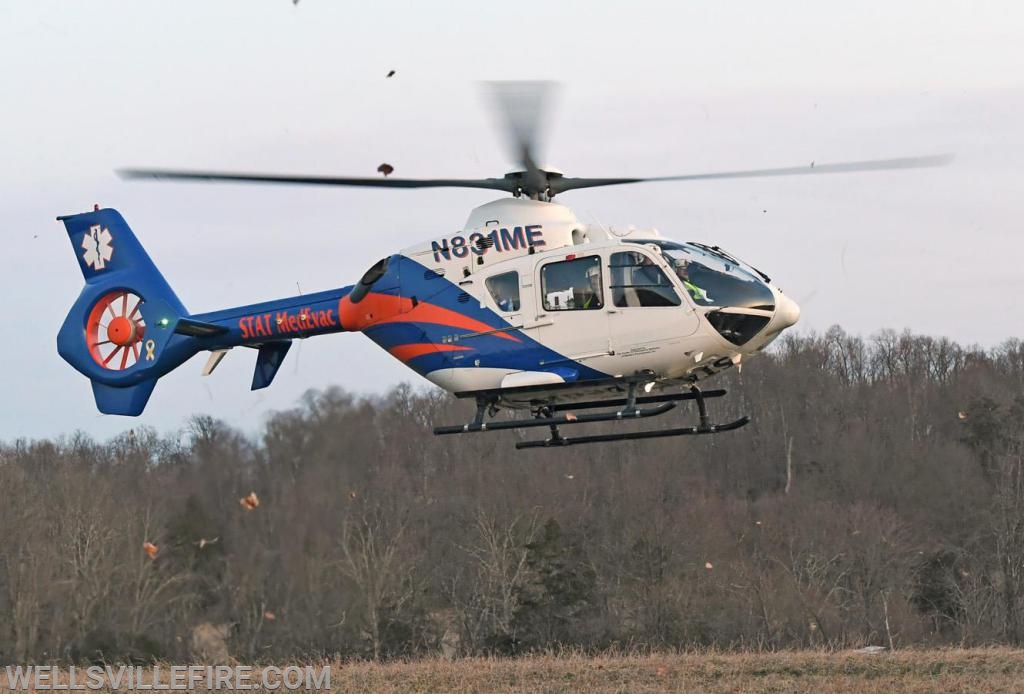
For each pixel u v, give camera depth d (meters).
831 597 108.12
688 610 100.25
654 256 52.94
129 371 68.12
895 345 170.62
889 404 150.12
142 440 73.62
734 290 52.41
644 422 131.12
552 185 57.22
